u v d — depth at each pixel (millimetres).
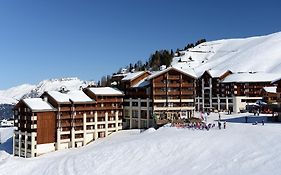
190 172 55031
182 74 120875
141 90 123500
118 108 120625
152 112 118000
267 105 105188
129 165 63531
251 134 71438
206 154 62312
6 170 76500
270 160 53344
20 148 104812
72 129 107562
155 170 59219
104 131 116250
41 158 88938
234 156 58375
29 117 102312
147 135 89125
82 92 117750
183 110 120125
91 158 71250
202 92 165125
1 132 162375
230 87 155875
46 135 103188
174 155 64562
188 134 78625
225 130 80062
